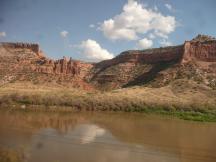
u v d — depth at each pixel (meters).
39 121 58.38
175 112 85.50
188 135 51.41
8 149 33.31
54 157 32.69
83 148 37.59
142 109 87.31
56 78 134.00
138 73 167.38
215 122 74.94
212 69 132.88
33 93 92.75
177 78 130.62
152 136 48.47
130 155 36.19
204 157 37.47
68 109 84.50
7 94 87.81
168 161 34.84
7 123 52.53
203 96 105.50
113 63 197.75
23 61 142.62
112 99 91.38
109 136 46.22
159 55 166.62
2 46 159.38
